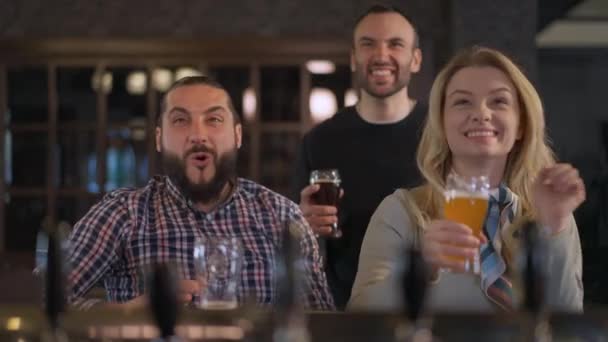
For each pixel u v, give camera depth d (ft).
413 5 22.58
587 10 26.58
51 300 6.13
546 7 23.84
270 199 11.12
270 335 6.62
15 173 22.65
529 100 9.10
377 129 13.78
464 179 8.22
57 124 22.58
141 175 22.59
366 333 6.62
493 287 8.51
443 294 8.50
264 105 22.53
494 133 8.99
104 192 22.57
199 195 10.76
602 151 26.61
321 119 22.50
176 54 22.45
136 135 22.57
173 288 5.76
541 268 5.86
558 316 7.00
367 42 13.82
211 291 8.61
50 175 22.59
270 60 22.47
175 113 10.79
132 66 22.50
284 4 22.44
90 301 10.00
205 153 10.69
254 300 10.57
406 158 13.64
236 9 22.44
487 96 8.98
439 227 7.78
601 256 18.31
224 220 10.86
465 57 9.15
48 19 22.35
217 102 10.84
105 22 22.36
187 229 10.77
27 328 6.82
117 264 10.80
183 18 22.40
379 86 13.62
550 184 8.27
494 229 8.84
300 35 22.40
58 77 22.53
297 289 5.91
